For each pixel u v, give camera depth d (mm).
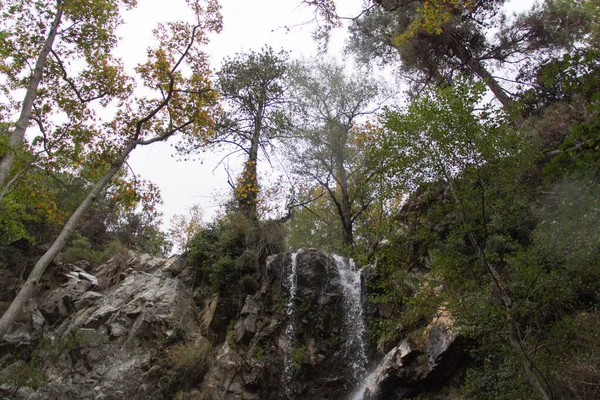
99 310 18469
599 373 8281
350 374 15219
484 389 10914
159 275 20234
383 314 15625
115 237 27812
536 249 8734
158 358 16281
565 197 7594
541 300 8820
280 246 20281
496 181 9633
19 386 15258
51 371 16547
